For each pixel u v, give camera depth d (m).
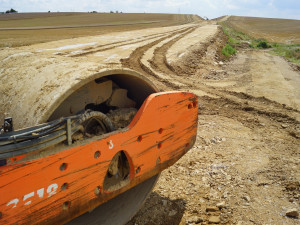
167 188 4.45
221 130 7.07
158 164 3.18
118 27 56.47
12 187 1.96
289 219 3.80
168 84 12.13
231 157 5.57
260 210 3.96
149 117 2.93
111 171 2.85
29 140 2.10
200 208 4.01
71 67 2.92
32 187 2.07
